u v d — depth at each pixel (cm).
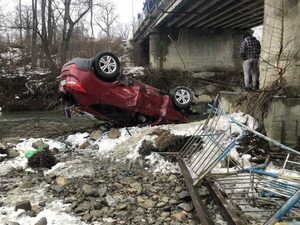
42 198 600
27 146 928
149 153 811
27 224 495
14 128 1340
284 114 789
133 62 3394
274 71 877
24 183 662
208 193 576
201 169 633
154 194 619
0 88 2372
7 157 834
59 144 980
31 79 2447
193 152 754
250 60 1081
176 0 1970
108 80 1066
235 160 684
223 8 1988
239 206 510
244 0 1742
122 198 598
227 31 2830
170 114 1149
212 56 2822
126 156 827
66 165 780
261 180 554
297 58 836
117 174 723
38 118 1766
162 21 2506
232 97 985
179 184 663
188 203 573
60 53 3034
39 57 2838
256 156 747
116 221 512
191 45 2794
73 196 607
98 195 604
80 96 1040
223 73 2659
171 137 835
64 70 1062
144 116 1124
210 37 2816
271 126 791
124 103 1084
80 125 1349
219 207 523
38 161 781
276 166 703
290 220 437
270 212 485
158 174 725
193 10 2111
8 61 2711
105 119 1095
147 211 550
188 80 2545
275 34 874
